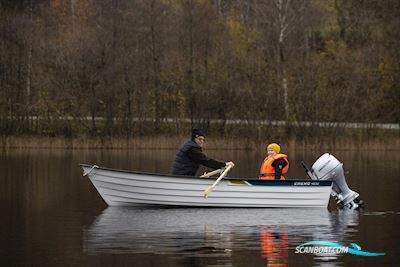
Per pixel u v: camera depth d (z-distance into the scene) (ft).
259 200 75.51
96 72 191.93
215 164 74.90
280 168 75.66
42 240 57.31
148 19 199.52
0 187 93.20
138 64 195.93
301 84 186.50
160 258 50.67
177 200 75.25
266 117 185.68
